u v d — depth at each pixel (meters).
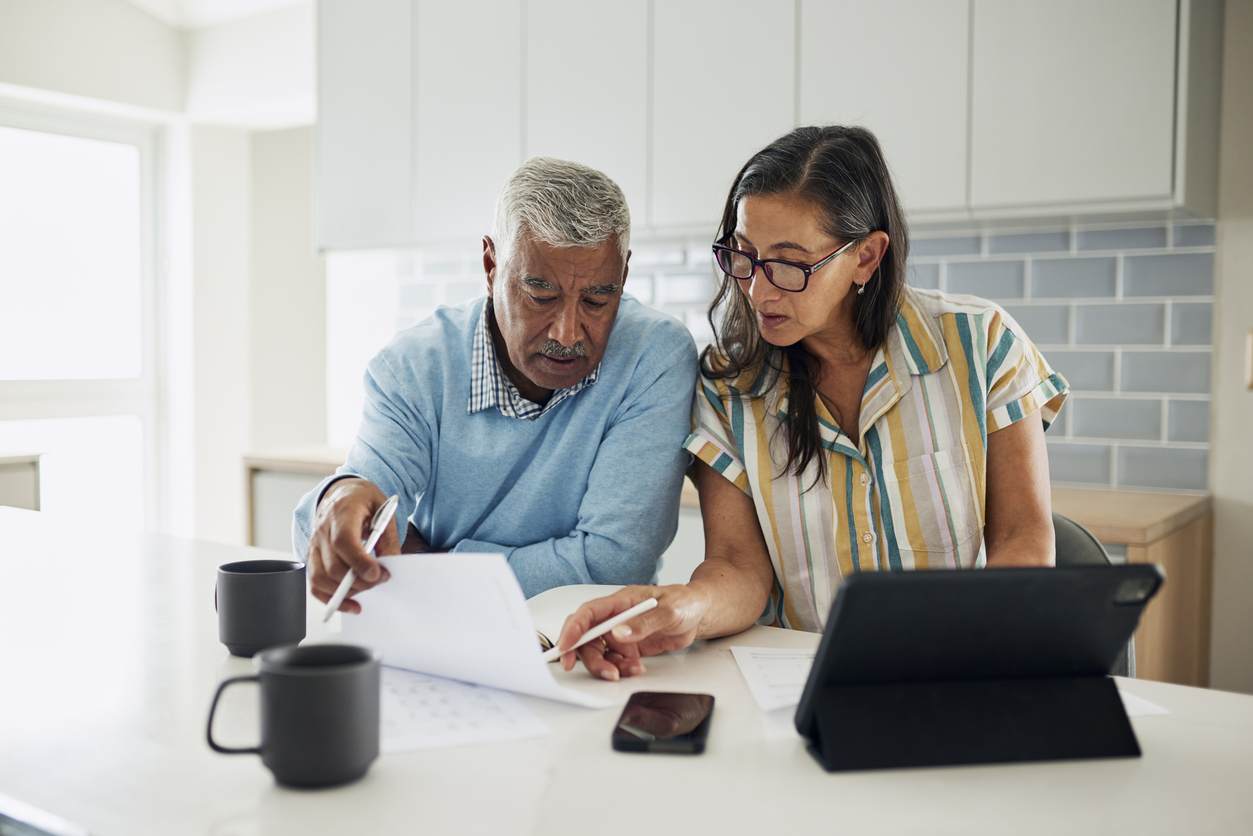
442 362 1.38
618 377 1.35
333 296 4.52
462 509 1.41
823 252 1.16
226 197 4.14
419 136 2.94
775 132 2.41
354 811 0.62
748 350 1.30
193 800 0.64
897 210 1.25
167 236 4.12
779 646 1.02
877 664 0.71
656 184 2.58
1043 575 0.69
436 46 2.90
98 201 4.00
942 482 1.25
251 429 4.28
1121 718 0.73
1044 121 2.11
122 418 4.09
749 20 2.43
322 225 3.15
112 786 0.66
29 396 3.81
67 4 3.59
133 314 4.12
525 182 1.17
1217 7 2.18
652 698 0.80
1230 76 2.25
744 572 1.17
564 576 1.29
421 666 0.89
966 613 0.69
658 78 2.56
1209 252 2.29
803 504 1.28
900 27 2.25
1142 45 2.00
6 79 3.44
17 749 0.72
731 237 1.23
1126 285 2.38
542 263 1.16
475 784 0.66
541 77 2.73
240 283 4.21
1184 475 2.34
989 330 1.28
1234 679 2.32
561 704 0.82
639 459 1.31
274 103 3.77
